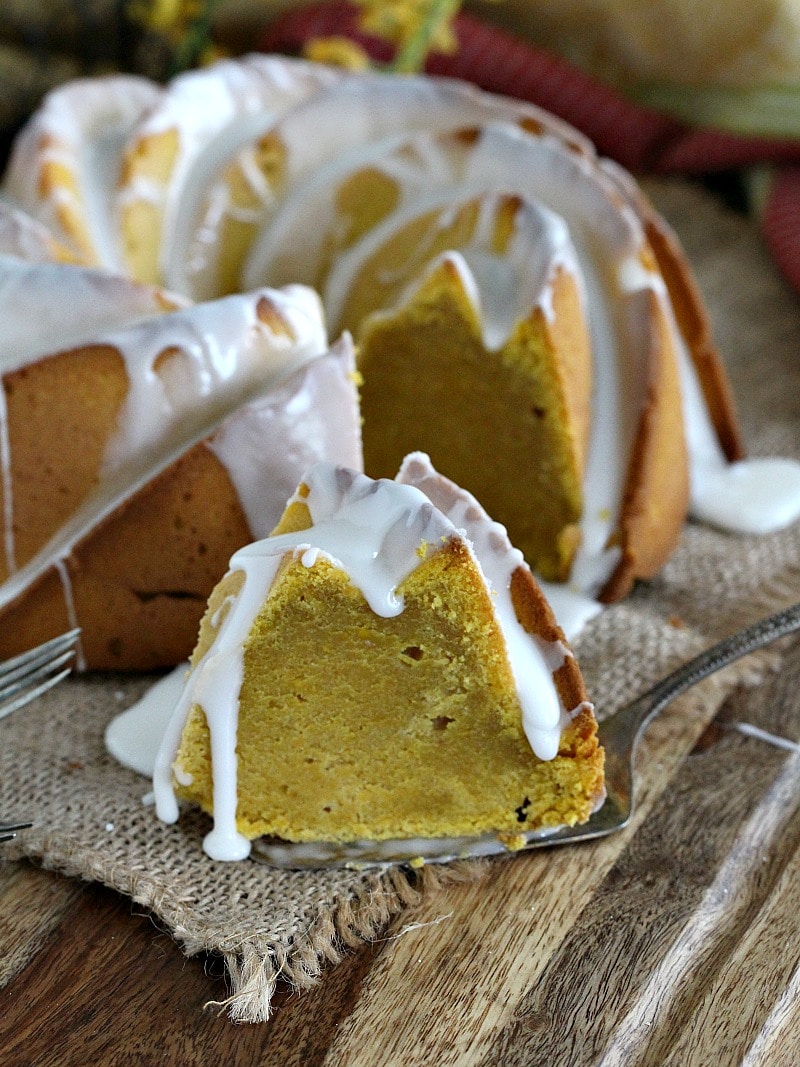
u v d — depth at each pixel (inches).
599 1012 13.6
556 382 17.7
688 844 15.1
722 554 19.2
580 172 18.6
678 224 26.1
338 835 14.8
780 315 24.0
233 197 19.6
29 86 25.1
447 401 18.5
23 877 14.7
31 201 18.9
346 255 19.6
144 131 19.4
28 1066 13.2
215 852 14.6
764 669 17.1
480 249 18.5
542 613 14.5
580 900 14.5
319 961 13.9
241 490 16.3
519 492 18.5
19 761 15.6
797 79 25.6
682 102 26.6
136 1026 13.5
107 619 16.8
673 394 18.8
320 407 16.4
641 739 16.2
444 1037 13.4
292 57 26.3
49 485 16.5
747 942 14.3
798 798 15.7
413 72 23.0
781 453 20.9
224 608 14.6
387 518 14.2
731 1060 13.3
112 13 26.4
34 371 16.3
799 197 25.2
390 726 14.5
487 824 14.8
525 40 27.5
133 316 16.7
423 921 14.3
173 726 14.7
